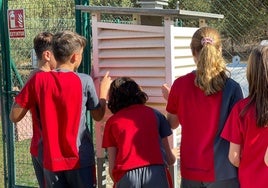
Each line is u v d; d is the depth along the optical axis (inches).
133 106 126.6
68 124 128.3
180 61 139.2
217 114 114.7
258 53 101.2
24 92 131.2
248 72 103.2
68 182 132.5
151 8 139.1
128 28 138.4
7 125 188.9
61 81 128.6
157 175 120.6
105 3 310.3
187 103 118.8
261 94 100.1
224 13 240.5
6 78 187.3
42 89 129.0
